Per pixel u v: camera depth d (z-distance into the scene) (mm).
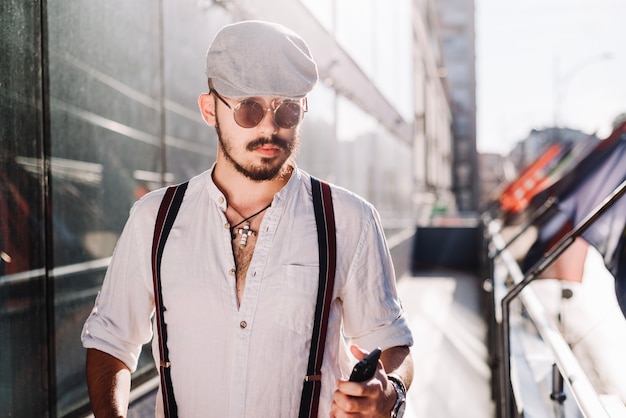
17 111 2355
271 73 1333
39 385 2518
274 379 1357
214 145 4398
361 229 1448
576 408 2744
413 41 18688
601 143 4758
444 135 38094
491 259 6062
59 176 2695
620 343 2807
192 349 1376
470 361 6367
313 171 6199
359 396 1248
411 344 1524
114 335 1465
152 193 1485
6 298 2297
